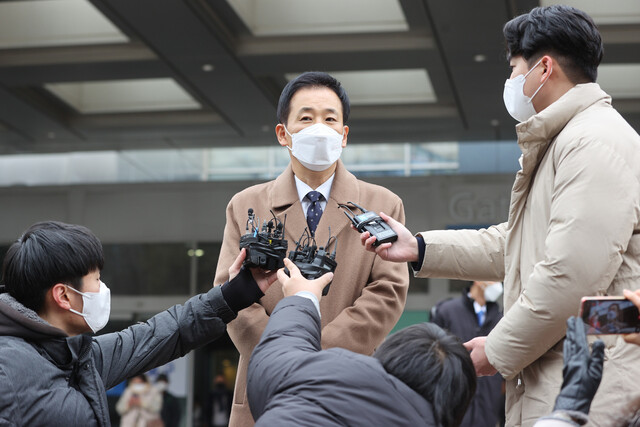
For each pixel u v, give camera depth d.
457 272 3.05
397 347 2.18
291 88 3.20
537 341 2.47
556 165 2.58
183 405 11.45
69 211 11.55
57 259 2.54
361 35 8.41
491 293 6.31
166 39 8.48
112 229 11.55
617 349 2.43
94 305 2.59
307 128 3.11
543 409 2.54
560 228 2.45
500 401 6.18
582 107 2.62
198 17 7.94
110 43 8.84
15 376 2.38
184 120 10.55
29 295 2.55
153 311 11.84
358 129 10.08
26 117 10.65
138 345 2.77
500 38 8.02
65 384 2.49
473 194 9.94
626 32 7.96
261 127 10.64
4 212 11.64
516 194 2.73
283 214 3.22
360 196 3.27
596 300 2.09
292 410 2.07
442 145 10.01
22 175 11.62
